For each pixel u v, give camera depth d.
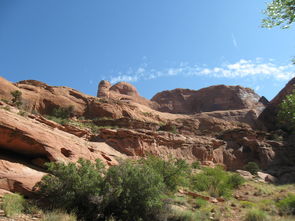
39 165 12.40
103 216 9.57
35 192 10.01
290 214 13.80
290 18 7.18
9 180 9.95
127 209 9.91
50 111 47.94
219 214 13.05
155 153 32.62
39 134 12.90
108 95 97.00
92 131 32.44
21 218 7.80
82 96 53.16
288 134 48.41
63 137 14.55
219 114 81.75
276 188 23.72
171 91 110.81
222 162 40.00
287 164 41.16
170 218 10.91
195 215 11.71
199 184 19.50
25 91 47.53
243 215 13.59
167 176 14.58
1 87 43.56
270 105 63.00
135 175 10.49
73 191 9.69
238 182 22.92
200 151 37.88
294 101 8.88
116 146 30.69
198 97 105.50
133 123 43.50
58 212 8.68
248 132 45.47
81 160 10.96
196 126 57.19
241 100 96.50
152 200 10.13
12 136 11.94
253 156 42.19
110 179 10.40
